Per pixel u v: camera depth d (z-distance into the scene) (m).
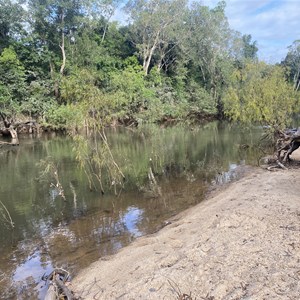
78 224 9.30
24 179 14.81
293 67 56.25
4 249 7.89
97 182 13.60
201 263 5.57
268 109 24.83
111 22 50.28
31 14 39.16
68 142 27.44
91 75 17.84
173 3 46.19
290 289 4.44
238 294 4.53
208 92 50.31
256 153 19.03
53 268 6.82
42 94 35.94
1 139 30.23
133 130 34.44
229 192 10.84
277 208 7.93
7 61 33.44
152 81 45.06
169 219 9.32
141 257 6.47
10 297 5.83
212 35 50.06
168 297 4.80
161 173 15.05
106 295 5.24
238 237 6.44
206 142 25.06
